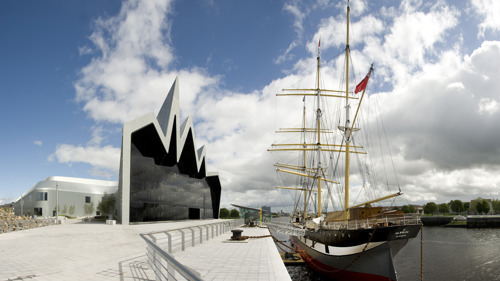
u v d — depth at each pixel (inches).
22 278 359.6
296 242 1683.1
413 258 1909.4
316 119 2034.9
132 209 1599.4
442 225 5039.4
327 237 1093.1
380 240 895.1
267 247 740.7
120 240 851.4
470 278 1395.2
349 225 963.3
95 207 3265.3
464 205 6097.4
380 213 953.5
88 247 690.2
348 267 1005.2
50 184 3068.4
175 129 2133.4
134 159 1637.6
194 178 2802.7
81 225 1518.2
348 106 1295.5
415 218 936.3
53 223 1651.1
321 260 1191.6
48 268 425.4
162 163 2011.6
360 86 1150.3
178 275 410.9
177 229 619.2
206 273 446.9
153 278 360.2
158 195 1927.9
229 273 446.6
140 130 1660.9
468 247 2335.1
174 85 2177.7
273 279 409.7
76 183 3216.0
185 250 679.1
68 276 370.9
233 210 5541.3
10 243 767.7
